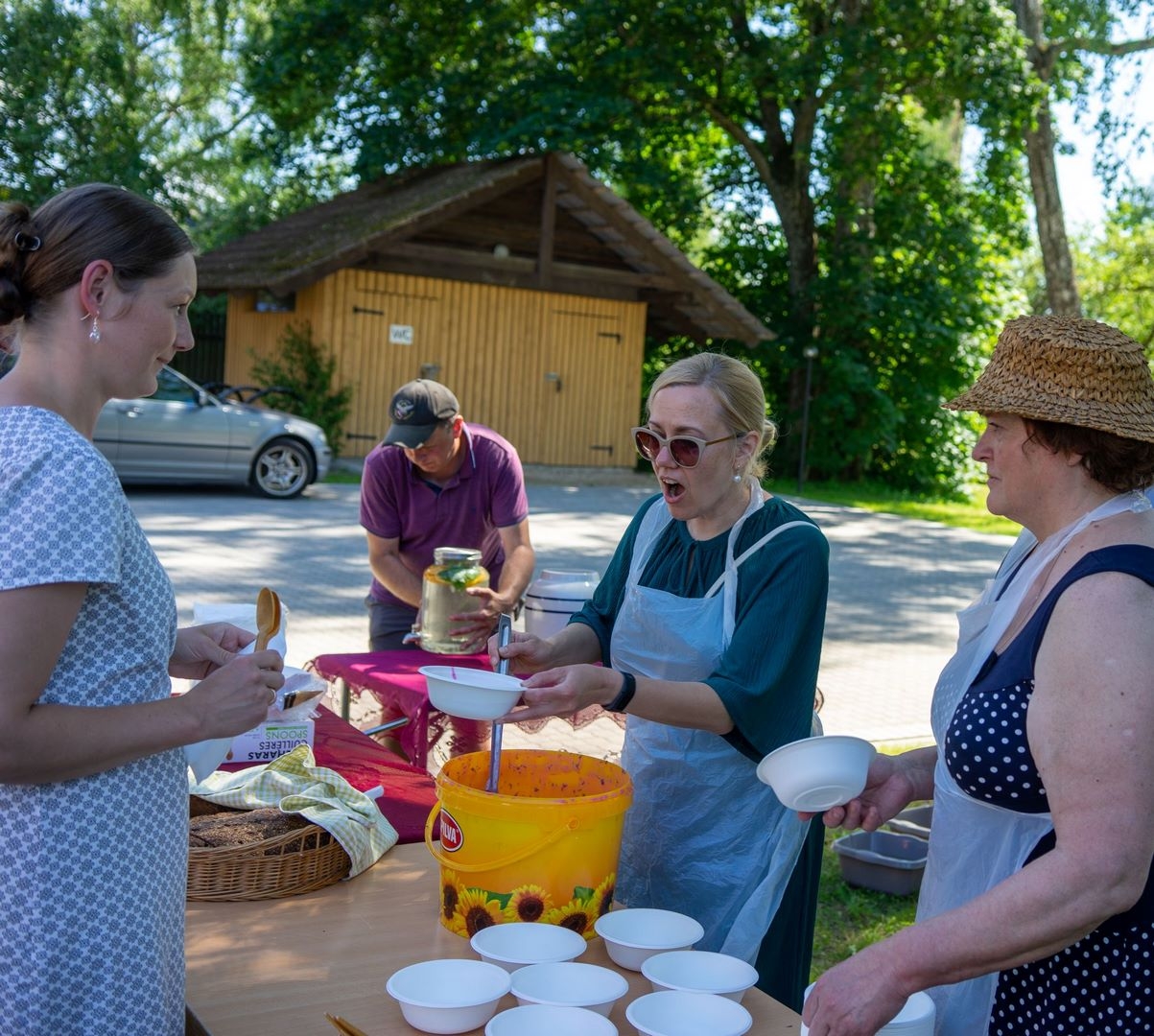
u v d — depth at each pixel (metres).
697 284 17.45
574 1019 1.64
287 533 11.13
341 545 10.66
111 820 1.50
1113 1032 1.67
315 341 16.36
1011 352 1.75
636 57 18.92
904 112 21.22
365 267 16.30
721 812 2.50
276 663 1.58
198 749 1.94
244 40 25.66
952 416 21.11
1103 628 1.57
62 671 1.46
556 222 17.62
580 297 17.84
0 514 1.39
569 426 18.03
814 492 19.66
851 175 19.67
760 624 2.37
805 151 20.59
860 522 16.14
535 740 5.62
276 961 1.92
